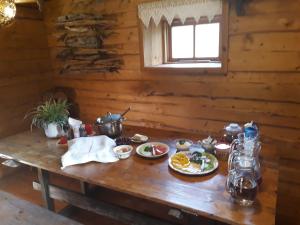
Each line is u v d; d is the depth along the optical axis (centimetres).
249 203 107
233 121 225
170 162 147
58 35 303
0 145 191
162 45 267
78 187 262
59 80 325
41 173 192
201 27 245
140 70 261
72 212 221
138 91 270
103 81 290
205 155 152
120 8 254
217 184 125
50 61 323
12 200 160
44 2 299
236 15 201
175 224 157
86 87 306
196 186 124
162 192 121
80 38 284
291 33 186
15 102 286
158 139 187
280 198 216
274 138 210
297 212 212
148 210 223
